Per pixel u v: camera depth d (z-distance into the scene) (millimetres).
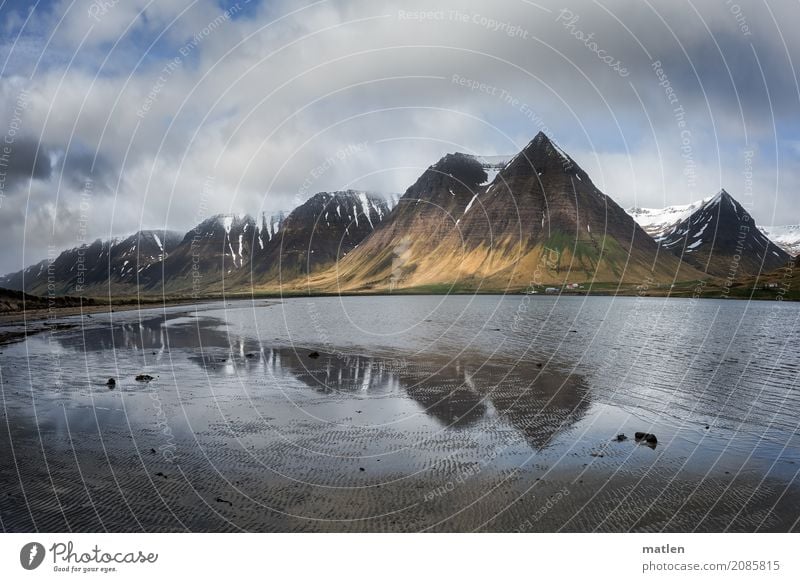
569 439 21406
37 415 24594
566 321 77125
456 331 62500
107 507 15133
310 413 25094
